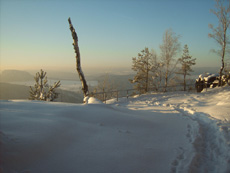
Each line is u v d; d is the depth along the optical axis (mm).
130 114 7395
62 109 5910
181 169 3365
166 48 26344
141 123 6098
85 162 3307
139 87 28266
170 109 10352
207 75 23438
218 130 5512
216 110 8055
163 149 4250
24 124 4031
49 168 2982
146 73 28766
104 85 26688
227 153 4020
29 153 3156
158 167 3422
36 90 16203
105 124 5465
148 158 3734
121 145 4188
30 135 3621
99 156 3574
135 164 3443
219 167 3539
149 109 10516
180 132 5645
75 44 12430
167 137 5117
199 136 5191
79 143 3990
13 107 5531
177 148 4344
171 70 26766
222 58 20562
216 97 12898
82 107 6707
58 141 3807
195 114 8297
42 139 3623
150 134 5246
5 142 3104
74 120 5211
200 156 4008
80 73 12859
